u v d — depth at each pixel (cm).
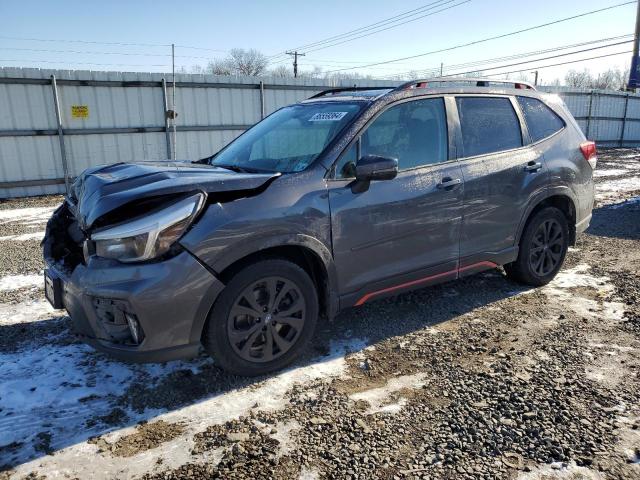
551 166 446
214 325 293
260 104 1560
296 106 433
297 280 318
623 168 1577
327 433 263
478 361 337
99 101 1294
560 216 468
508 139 428
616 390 298
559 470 233
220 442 257
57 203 1124
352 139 338
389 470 235
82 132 1282
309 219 311
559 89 2405
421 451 248
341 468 237
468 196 388
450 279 398
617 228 717
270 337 314
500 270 523
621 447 247
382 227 345
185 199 279
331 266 328
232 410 284
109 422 274
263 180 305
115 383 313
